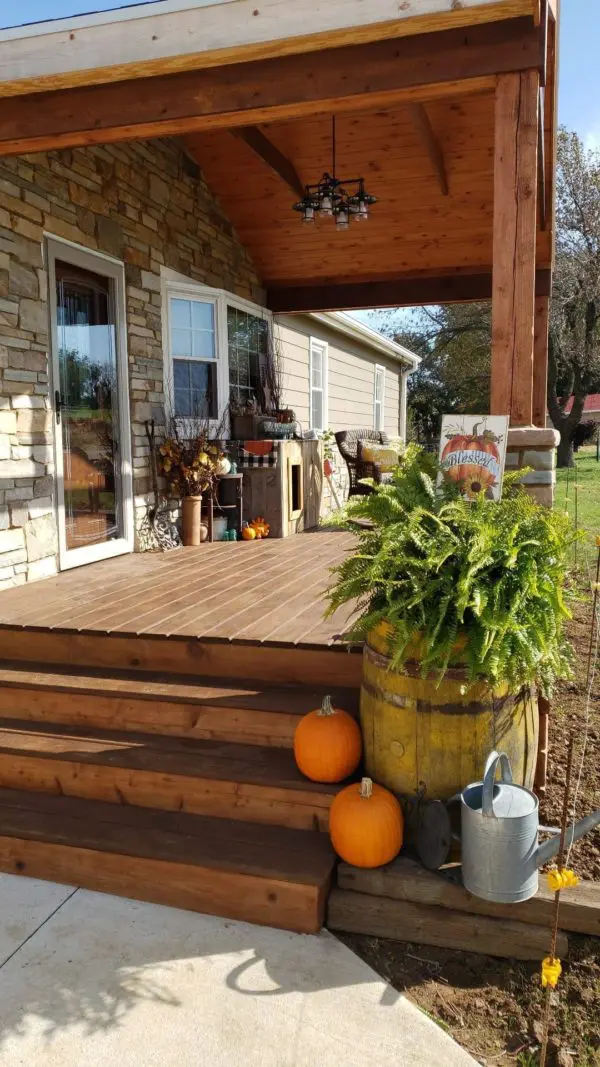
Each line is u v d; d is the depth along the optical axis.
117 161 4.94
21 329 4.06
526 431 2.67
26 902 2.38
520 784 2.34
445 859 2.15
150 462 5.47
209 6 2.85
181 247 5.84
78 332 4.66
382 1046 1.79
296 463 6.63
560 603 2.24
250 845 2.38
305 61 2.90
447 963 2.09
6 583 4.04
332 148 5.43
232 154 5.89
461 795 2.12
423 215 6.31
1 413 3.92
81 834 2.48
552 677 2.29
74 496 4.68
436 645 2.14
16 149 3.40
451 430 2.49
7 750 2.80
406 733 2.28
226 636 3.04
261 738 2.75
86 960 2.10
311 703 2.74
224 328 6.36
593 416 26.47
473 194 5.98
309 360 9.35
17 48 3.07
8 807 2.69
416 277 7.31
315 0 2.75
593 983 1.97
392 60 2.81
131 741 2.82
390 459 7.47
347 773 2.46
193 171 5.98
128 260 5.10
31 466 4.19
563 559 2.29
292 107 2.97
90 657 3.24
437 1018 1.88
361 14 2.72
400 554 2.21
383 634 2.33
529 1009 1.91
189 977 2.02
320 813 2.45
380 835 2.19
